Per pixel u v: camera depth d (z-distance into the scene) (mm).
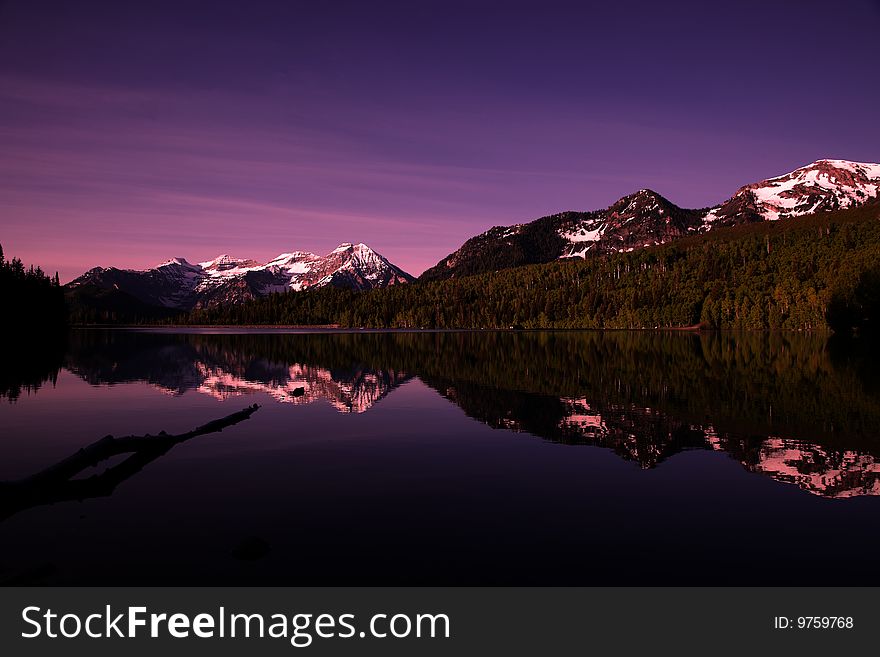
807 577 9836
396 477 15719
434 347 91750
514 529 11820
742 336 140875
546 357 65375
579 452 18625
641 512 12859
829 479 15406
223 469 16562
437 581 9656
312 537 11391
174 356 69062
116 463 17203
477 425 23406
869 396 31250
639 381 39562
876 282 108062
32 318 145000
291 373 47094
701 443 19875
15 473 16656
